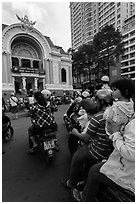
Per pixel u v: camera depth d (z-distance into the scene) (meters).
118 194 1.60
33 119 3.39
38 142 3.64
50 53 27.89
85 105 2.62
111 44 28.95
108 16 68.56
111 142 1.84
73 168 2.20
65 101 22.59
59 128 6.23
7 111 12.86
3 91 21.95
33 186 2.41
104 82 4.06
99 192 1.80
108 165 1.45
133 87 1.51
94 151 1.96
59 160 3.31
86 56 34.28
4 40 22.42
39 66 28.28
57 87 28.91
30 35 25.62
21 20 24.36
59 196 2.17
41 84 28.02
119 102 1.49
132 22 52.69
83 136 2.05
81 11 82.88
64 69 30.75
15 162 3.25
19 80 26.09
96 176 1.58
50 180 2.56
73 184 2.23
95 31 75.31
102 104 2.07
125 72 55.28
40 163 3.19
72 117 4.16
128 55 55.09
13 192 2.28
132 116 1.42
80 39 86.44
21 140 4.79
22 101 14.15
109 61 30.03
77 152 2.20
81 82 54.12
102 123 1.84
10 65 23.22
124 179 1.34
